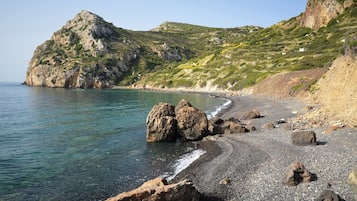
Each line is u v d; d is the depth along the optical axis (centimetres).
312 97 5609
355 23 12338
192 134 3569
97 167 2583
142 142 3541
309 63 9656
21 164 2677
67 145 3397
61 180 2275
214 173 2289
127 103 8369
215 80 13388
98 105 7838
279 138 3114
